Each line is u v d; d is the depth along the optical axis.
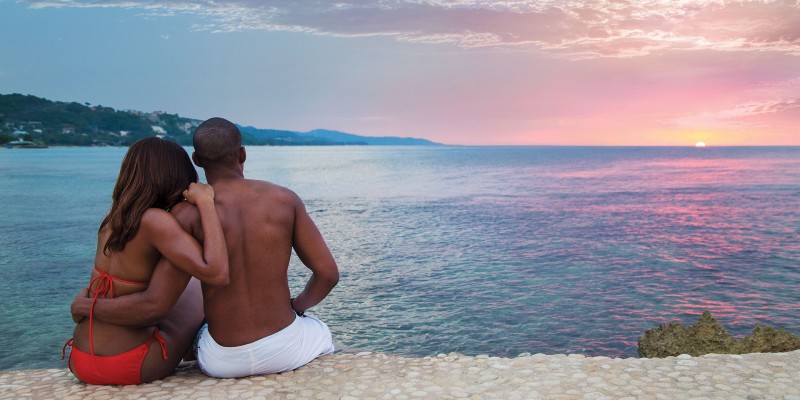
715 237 19.47
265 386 3.42
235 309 3.39
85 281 12.81
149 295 3.16
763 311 10.62
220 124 3.38
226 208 3.31
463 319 9.99
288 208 3.42
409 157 160.75
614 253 16.42
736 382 3.41
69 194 36.38
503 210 28.70
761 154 193.50
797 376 3.49
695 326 6.35
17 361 8.06
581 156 174.62
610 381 3.45
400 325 9.66
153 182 3.18
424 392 3.32
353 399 3.23
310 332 3.77
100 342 3.32
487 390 3.34
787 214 26.53
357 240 18.72
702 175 64.62
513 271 13.89
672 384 3.39
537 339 9.07
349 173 68.94
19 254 16.06
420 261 15.09
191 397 3.25
